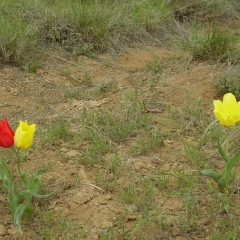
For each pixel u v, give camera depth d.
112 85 2.14
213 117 1.81
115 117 1.79
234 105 1.30
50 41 2.54
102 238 1.22
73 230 1.25
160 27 2.84
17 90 2.09
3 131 1.19
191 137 1.69
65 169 1.50
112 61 2.46
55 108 1.96
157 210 1.32
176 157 1.57
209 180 1.44
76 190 1.41
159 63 2.38
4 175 1.29
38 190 1.37
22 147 1.20
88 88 2.16
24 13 2.64
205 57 2.40
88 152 1.57
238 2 3.46
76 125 1.77
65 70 2.29
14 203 1.25
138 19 2.80
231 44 2.44
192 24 3.01
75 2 2.89
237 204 1.34
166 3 3.09
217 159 1.56
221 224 1.27
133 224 1.28
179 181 1.42
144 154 1.59
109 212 1.32
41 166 1.52
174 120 1.79
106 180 1.45
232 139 1.64
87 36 2.56
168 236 1.24
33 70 2.25
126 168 1.51
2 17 2.52
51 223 1.28
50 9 2.70
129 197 1.36
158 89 2.09
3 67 2.26
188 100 1.96
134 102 1.86
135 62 2.47
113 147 1.63
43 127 1.76
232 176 1.41
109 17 2.71
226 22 3.22
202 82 2.12
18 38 2.33
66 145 1.65
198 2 3.21
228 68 2.14
